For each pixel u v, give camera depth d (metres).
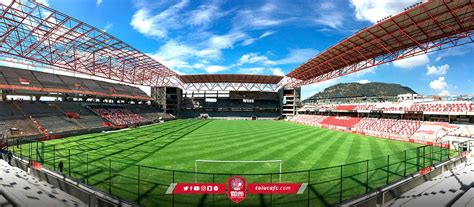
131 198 11.28
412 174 14.72
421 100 42.44
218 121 71.50
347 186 13.12
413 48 31.89
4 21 24.23
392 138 33.56
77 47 33.12
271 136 34.53
